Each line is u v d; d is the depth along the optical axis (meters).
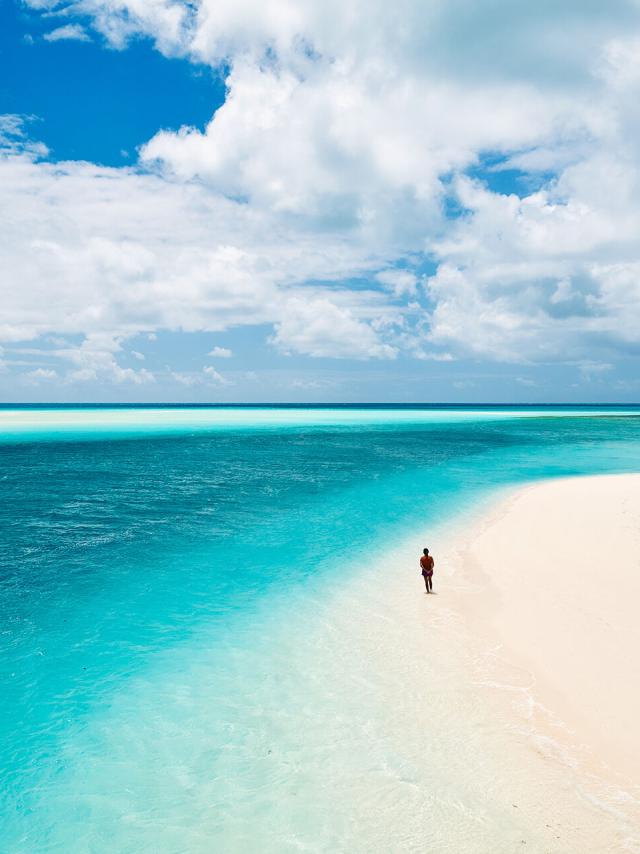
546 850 5.95
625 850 5.90
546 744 7.63
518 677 9.37
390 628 11.56
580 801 6.62
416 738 7.93
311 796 6.95
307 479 31.34
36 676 10.00
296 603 13.12
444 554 16.66
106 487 28.33
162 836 6.45
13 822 6.68
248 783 7.23
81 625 12.10
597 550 16.02
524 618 11.56
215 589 14.15
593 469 36.03
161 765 7.63
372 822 6.50
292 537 18.98
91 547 17.81
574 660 9.74
